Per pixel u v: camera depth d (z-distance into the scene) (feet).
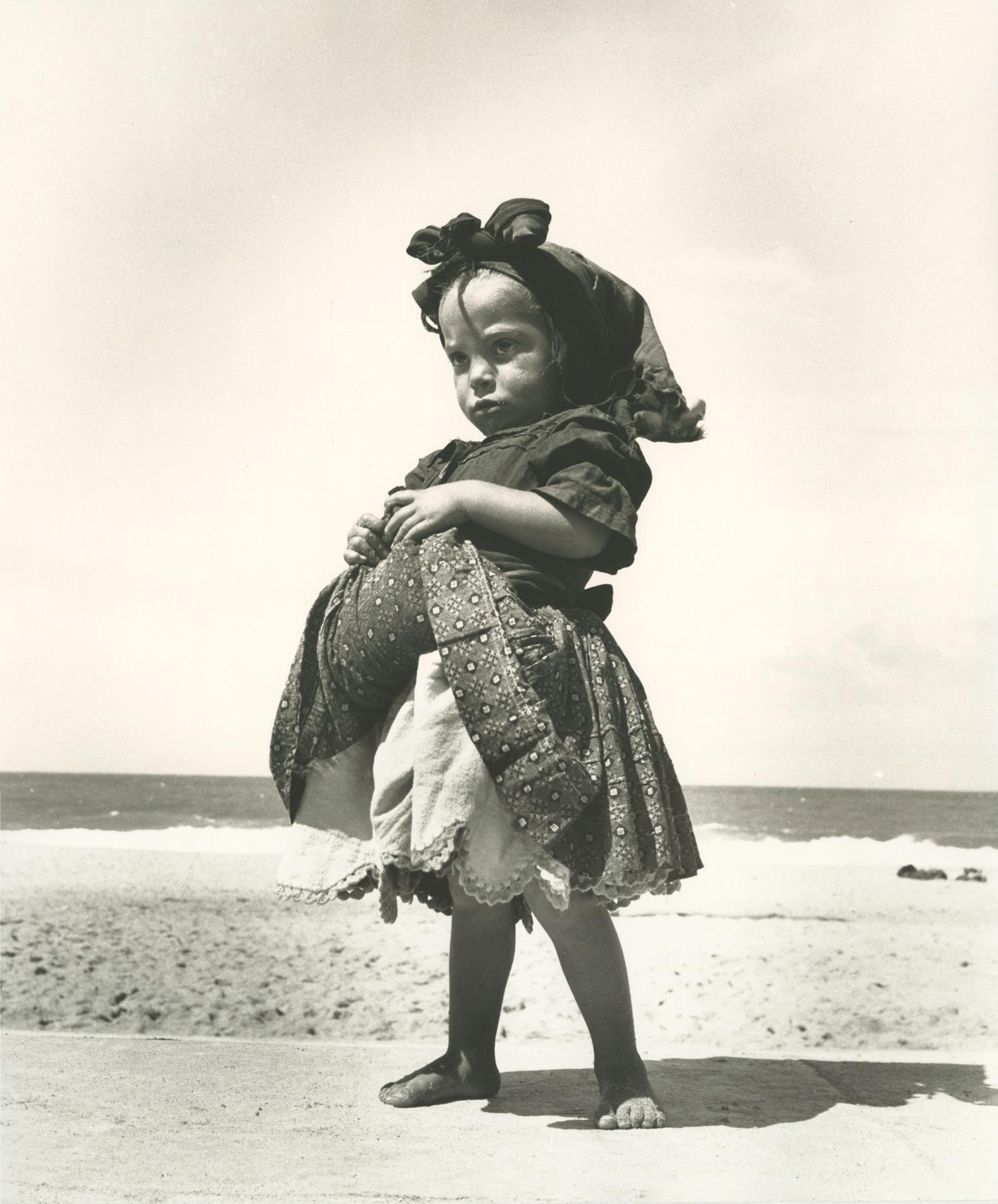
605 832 6.43
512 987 18.94
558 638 6.65
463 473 7.34
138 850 46.50
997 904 32.24
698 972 21.16
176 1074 7.49
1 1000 18.74
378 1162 5.66
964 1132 6.40
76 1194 5.14
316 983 19.94
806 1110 6.89
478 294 7.54
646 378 7.64
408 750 6.54
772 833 67.82
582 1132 6.27
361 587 6.97
